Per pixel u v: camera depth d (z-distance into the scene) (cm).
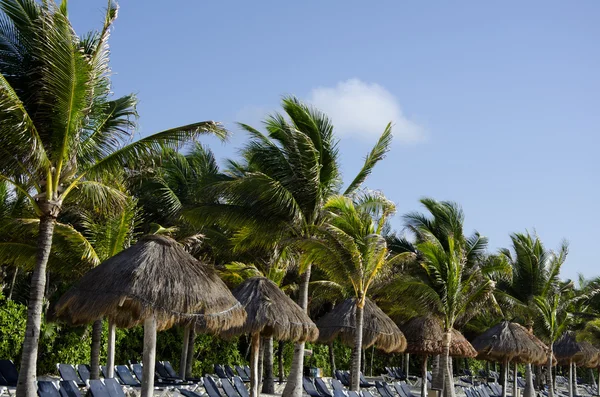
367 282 2103
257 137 2002
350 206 1995
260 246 2261
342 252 1983
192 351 2545
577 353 3738
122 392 1474
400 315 3080
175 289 1197
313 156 1905
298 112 2000
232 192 1912
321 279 2942
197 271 1284
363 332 2188
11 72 1272
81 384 1761
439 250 2428
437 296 2416
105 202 1359
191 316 1215
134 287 1168
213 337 2867
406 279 2419
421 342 2589
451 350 2661
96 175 1338
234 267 2166
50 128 1253
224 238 2373
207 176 2327
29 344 1192
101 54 1259
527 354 2930
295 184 1970
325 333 2202
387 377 3591
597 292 3859
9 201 1677
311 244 1930
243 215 1966
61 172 1277
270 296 1677
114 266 1225
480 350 2958
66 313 1341
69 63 1182
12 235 1582
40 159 1202
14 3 1262
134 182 2023
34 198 1251
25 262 1636
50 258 1655
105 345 2403
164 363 2239
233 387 1928
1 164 1218
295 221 1961
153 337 1257
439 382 2484
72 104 1224
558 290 3353
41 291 1221
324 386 2319
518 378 4953
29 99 1260
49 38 1168
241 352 3186
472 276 2505
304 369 3491
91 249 1622
